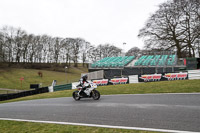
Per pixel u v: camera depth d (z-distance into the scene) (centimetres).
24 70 5384
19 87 3500
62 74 5512
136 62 2097
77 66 7212
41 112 743
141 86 1381
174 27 2420
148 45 2603
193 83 1225
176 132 390
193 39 2316
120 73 2089
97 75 2059
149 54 2264
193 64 1780
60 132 441
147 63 2036
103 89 1477
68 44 6319
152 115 542
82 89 950
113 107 704
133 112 597
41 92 2139
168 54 2139
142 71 1955
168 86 1230
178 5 2317
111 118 546
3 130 504
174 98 815
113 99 920
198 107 602
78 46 6488
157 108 629
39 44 6228
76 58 6619
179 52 2455
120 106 713
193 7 2245
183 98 798
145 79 1634
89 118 569
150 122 475
